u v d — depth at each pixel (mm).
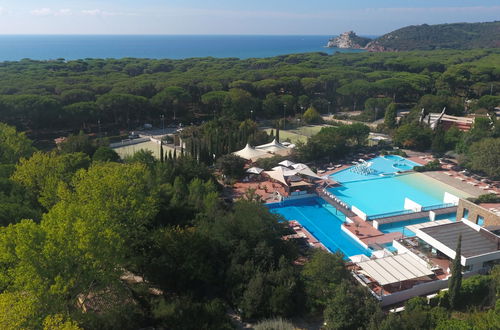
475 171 80438
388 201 66938
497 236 44469
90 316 29875
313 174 72375
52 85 127750
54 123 107438
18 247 27125
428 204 65438
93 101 117688
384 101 131375
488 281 37688
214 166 78688
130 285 37250
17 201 43562
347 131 92812
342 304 32656
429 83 160250
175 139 97938
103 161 61750
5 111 99750
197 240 37625
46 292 26578
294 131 114188
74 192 42875
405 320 31578
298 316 35594
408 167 84438
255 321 34781
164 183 54938
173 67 199750
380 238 53250
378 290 39219
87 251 28812
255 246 39844
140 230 39000
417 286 39750
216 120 101812
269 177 75438
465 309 36375
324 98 149875
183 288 36500
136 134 109500
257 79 165000
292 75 165125
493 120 92625
